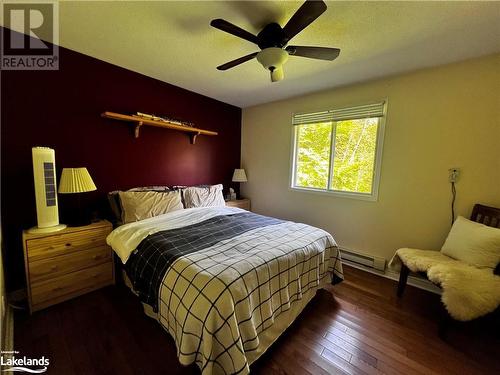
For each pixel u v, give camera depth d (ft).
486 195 6.41
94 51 6.67
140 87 8.35
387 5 4.40
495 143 6.22
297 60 6.74
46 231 5.74
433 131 7.13
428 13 4.59
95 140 7.44
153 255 5.08
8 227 5.98
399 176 7.84
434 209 7.28
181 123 9.48
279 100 11.05
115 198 7.50
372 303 6.48
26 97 6.06
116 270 7.25
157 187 9.06
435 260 6.03
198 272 4.08
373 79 8.12
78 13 4.86
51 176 5.94
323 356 4.61
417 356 4.67
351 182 9.16
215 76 8.33
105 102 7.54
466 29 5.08
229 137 12.26
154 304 4.57
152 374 4.16
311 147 10.24
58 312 5.71
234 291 3.82
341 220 9.35
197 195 9.32
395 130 7.80
